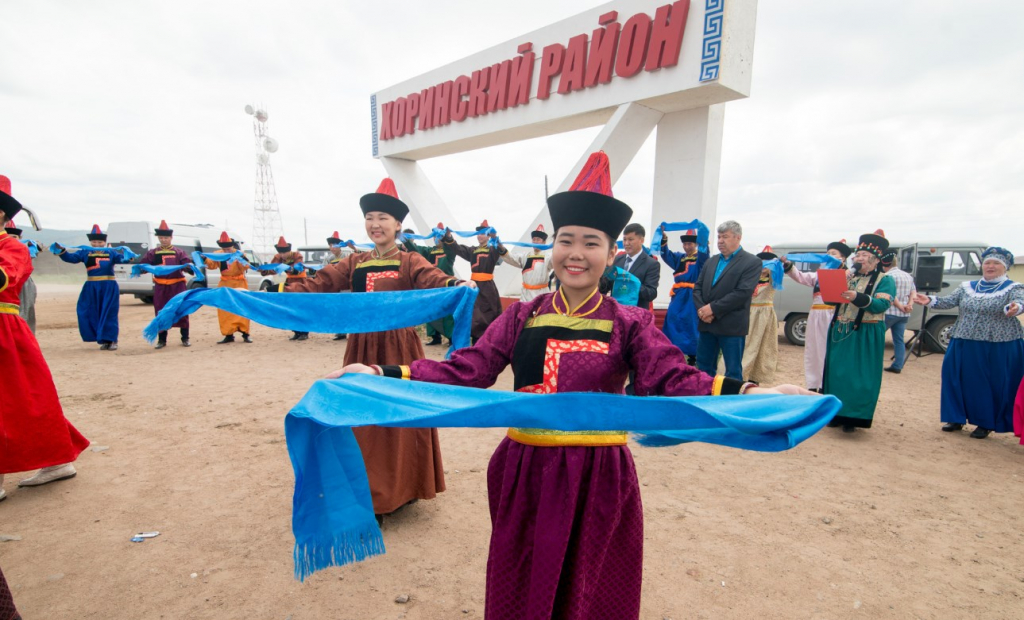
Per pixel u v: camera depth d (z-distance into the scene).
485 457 4.56
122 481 3.98
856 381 5.18
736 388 1.53
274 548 3.11
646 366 1.67
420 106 14.20
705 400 1.51
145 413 5.66
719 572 2.91
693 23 9.16
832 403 1.39
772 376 7.36
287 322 2.98
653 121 10.46
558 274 1.75
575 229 1.69
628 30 9.88
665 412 1.47
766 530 3.36
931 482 4.13
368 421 1.61
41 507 3.56
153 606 2.60
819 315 6.47
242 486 3.91
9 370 3.35
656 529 3.37
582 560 1.61
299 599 2.67
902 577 2.88
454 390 1.70
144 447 4.67
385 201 3.37
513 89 11.88
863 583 2.82
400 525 3.37
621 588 1.71
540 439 1.66
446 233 7.73
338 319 3.03
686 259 6.64
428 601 2.66
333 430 1.90
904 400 6.74
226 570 2.89
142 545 3.12
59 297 21.59
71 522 3.37
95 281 9.37
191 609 2.58
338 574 2.87
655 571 2.92
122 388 6.74
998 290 5.02
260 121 42.38
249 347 10.20
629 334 1.73
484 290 8.80
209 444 4.75
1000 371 5.05
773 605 2.64
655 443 1.70
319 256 17.17
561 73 11.06
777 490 3.96
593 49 10.43
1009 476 4.26
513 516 1.67
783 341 11.46
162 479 4.02
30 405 3.43
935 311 10.01
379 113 15.59
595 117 11.10
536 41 11.57
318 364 8.45
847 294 4.93
